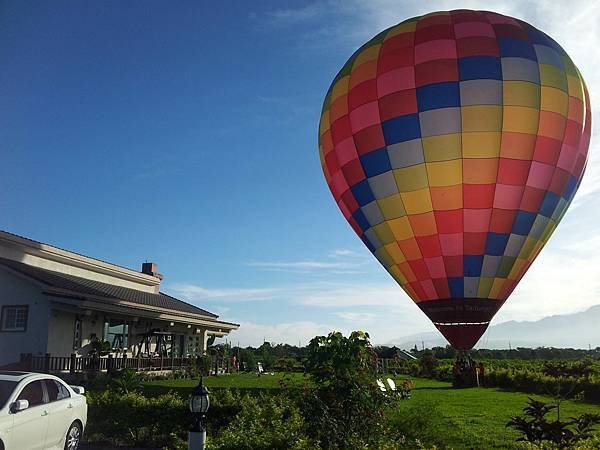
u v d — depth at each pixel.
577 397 12.37
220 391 11.73
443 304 18.70
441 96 17.89
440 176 17.94
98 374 21.66
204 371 28.05
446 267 18.44
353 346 9.78
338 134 19.97
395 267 19.58
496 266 18.34
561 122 18.19
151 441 10.84
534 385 22.41
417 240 18.58
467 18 19.22
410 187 18.27
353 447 8.68
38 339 21.09
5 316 21.62
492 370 26.39
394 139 18.34
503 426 12.67
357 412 9.42
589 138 19.47
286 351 51.12
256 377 28.61
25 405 8.67
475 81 17.81
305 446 8.12
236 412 10.70
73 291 21.92
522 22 19.59
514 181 17.86
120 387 14.52
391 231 19.02
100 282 29.12
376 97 18.75
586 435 8.98
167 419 10.80
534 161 17.92
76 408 10.05
